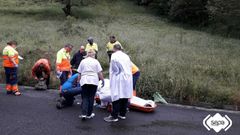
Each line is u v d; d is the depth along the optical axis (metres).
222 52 20.11
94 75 8.09
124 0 54.69
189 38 27.73
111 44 13.64
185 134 7.59
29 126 7.62
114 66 8.02
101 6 49.34
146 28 34.31
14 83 10.52
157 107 9.91
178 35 29.70
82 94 8.27
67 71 10.98
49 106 9.34
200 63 15.35
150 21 41.47
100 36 22.53
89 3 47.19
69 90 9.05
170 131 7.74
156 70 12.76
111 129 7.66
